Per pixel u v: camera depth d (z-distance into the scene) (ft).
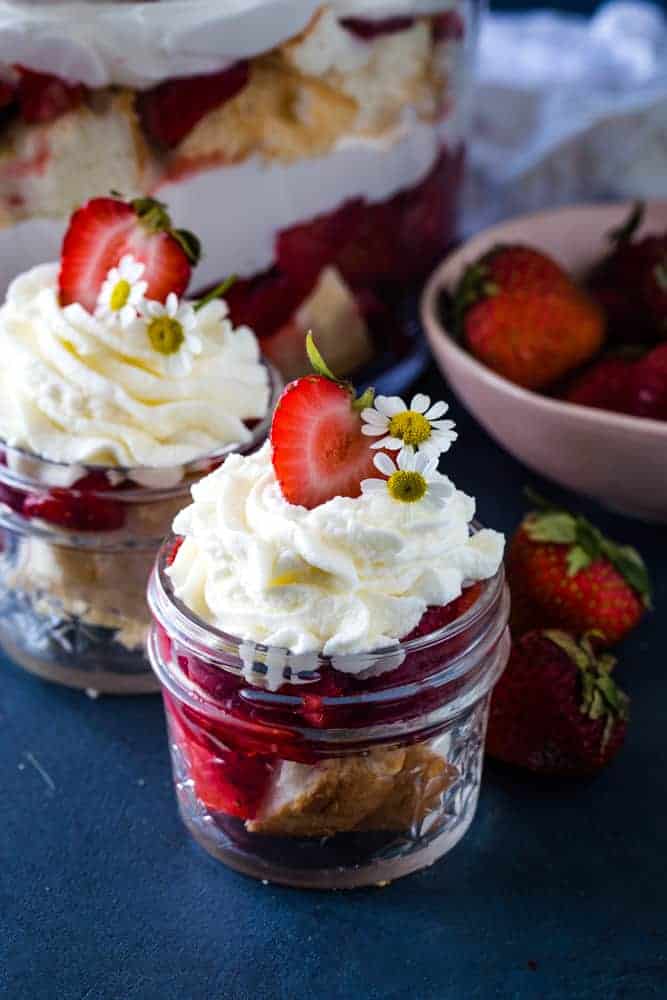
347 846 1.33
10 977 1.29
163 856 1.38
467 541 1.32
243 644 1.26
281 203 1.64
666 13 2.67
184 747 1.34
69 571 1.47
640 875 1.36
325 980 1.29
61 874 1.36
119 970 1.30
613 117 2.07
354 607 1.26
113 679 1.51
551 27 2.47
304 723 1.27
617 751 1.42
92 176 1.57
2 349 1.47
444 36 1.70
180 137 1.57
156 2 1.51
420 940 1.31
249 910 1.34
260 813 1.32
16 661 1.55
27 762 1.45
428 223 1.80
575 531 1.49
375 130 1.67
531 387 1.71
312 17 1.56
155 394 1.43
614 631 1.49
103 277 1.45
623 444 1.56
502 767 1.44
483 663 1.33
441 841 1.36
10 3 1.49
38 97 1.52
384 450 1.28
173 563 1.33
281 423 1.27
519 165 2.14
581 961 1.30
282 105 1.61
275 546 1.27
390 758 1.30
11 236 1.58
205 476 1.41
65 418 1.42
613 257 1.79
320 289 1.71
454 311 1.72
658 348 1.66
